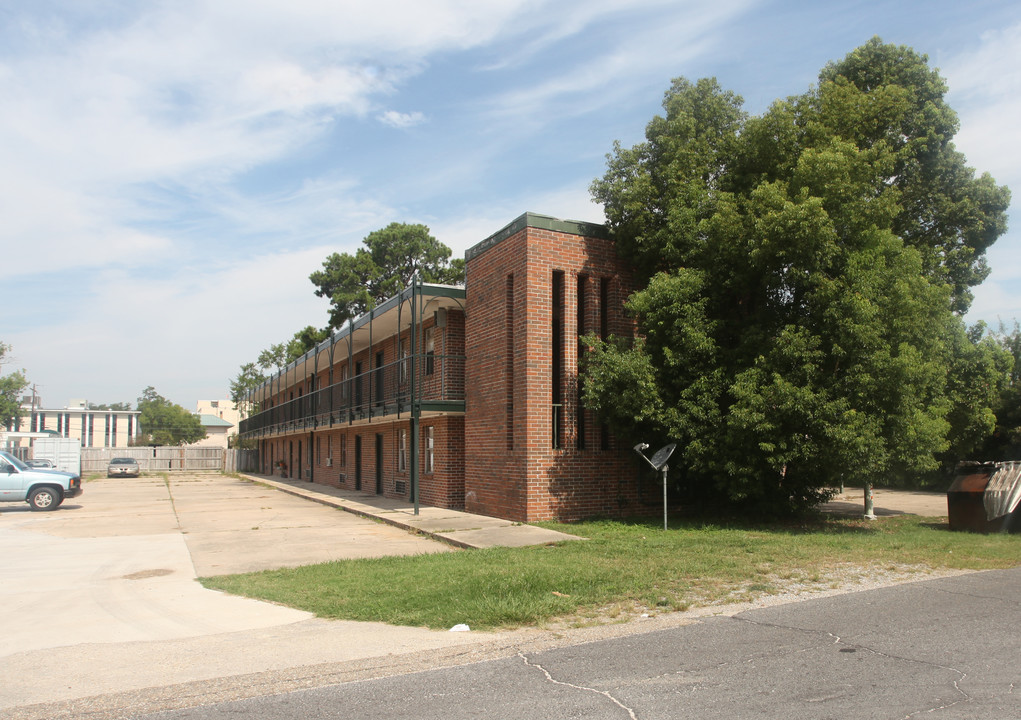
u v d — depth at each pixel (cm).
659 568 926
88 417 9231
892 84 1593
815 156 1316
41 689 531
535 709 466
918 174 1636
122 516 1956
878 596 781
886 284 1276
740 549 1085
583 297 1636
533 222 1558
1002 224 1698
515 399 1570
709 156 1551
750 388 1270
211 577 1004
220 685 534
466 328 1839
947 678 508
